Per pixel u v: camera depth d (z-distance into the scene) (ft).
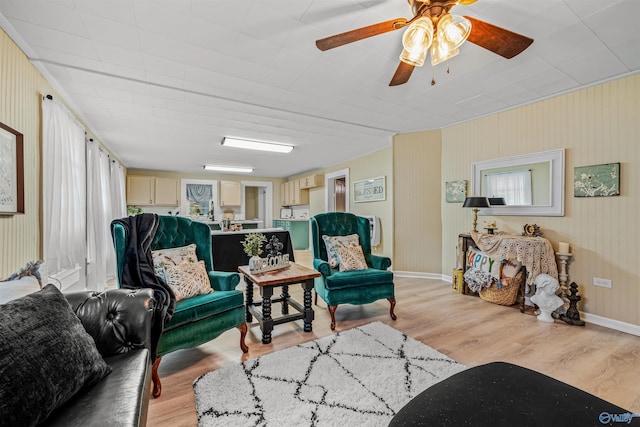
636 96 7.80
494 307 9.90
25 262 6.29
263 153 17.53
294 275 7.80
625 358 6.48
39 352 2.88
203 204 25.23
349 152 17.58
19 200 6.01
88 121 11.03
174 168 22.62
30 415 2.57
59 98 8.53
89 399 3.09
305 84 8.50
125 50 6.53
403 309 9.74
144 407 3.32
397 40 6.35
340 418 4.52
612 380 5.65
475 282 10.59
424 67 7.65
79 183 9.34
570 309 8.56
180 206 24.22
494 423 2.93
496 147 11.19
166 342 5.49
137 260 6.24
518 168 10.44
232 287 7.22
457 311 9.50
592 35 6.26
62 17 5.34
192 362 6.34
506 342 7.26
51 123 7.34
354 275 8.65
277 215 28.73
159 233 7.37
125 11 5.25
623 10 5.45
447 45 4.87
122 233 6.39
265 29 5.93
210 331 6.20
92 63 7.02
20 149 6.07
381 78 8.20
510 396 3.35
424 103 10.19
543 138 9.75
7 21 5.40
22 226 6.21
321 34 6.13
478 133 11.86
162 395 5.21
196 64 7.23
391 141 14.60
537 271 9.01
